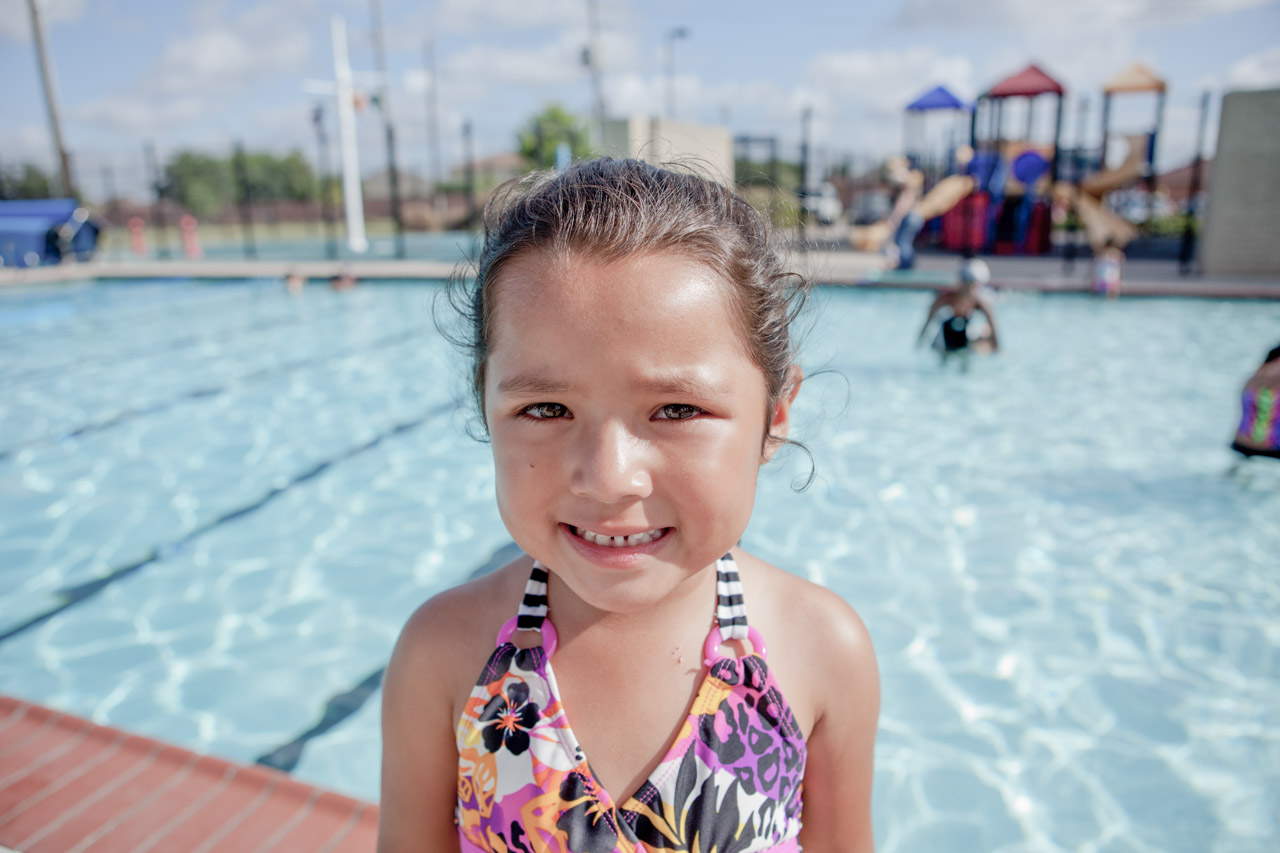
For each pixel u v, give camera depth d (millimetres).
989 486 5141
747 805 865
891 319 10914
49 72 18156
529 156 30422
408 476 5547
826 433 6230
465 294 962
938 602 3828
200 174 38094
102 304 13047
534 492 733
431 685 970
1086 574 4023
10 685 3297
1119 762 2824
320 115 18234
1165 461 5477
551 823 843
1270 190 13367
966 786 2744
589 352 678
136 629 3693
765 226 857
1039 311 11352
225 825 2104
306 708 3162
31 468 5676
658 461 705
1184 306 11500
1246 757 2818
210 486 5371
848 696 961
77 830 2082
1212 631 3520
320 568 4254
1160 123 16094
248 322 11352
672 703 878
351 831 2086
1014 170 18031
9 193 21516
